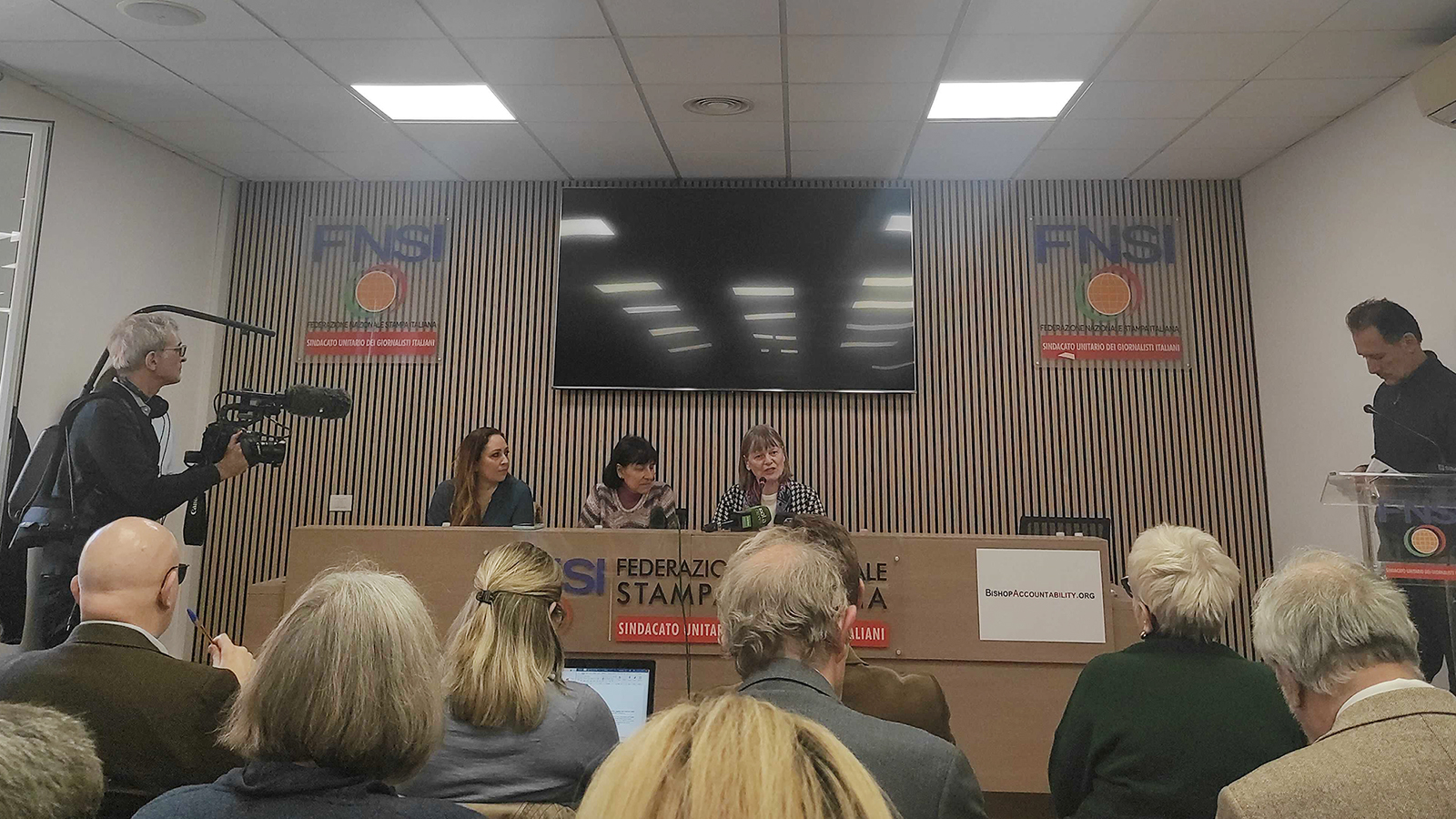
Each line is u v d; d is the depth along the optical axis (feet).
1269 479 18.22
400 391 19.49
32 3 12.65
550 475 19.07
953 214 19.51
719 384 18.88
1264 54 13.66
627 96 15.40
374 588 3.71
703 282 19.11
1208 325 18.90
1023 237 19.38
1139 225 19.27
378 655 3.48
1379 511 9.61
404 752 3.51
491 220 19.89
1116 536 18.49
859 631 7.82
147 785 5.17
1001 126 16.53
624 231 19.31
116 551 5.71
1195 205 19.31
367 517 19.15
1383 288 15.01
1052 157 18.04
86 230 16.17
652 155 18.13
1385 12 12.45
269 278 19.80
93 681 5.22
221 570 18.99
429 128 16.97
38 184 13.61
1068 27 12.94
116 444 10.91
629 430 19.12
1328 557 4.78
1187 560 5.82
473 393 19.42
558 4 12.43
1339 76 14.40
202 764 5.26
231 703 5.40
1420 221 14.24
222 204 19.77
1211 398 18.71
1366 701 4.10
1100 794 5.51
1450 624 9.34
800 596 4.26
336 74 14.74
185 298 18.62
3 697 5.14
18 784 2.74
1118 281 19.15
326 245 19.89
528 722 4.89
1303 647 4.43
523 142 17.56
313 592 3.68
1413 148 14.35
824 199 19.26
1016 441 18.85
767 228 19.20
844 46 13.52
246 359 19.54
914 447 18.92
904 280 19.01
